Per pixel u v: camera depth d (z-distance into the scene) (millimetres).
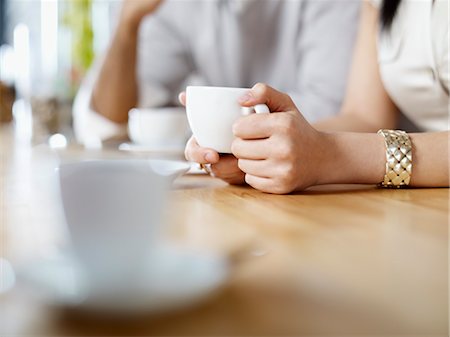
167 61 1848
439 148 727
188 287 299
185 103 762
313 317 313
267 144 680
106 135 1565
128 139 1570
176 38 1838
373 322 305
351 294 355
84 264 295
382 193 697
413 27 977
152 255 316
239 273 405
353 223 544
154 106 1784
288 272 407
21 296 347
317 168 691
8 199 663
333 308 328
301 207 614
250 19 1719
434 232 512
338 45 1606
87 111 1590
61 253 354
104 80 1567
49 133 1722
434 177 725
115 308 275
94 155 958
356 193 698
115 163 329
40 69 3570
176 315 302
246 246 469
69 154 994
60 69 3203
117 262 292
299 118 689
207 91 709
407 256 451
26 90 2846
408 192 702
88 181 296
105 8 2541
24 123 2287
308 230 521
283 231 519
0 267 346
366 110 1095
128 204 298
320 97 1643
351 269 416
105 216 294
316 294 354
